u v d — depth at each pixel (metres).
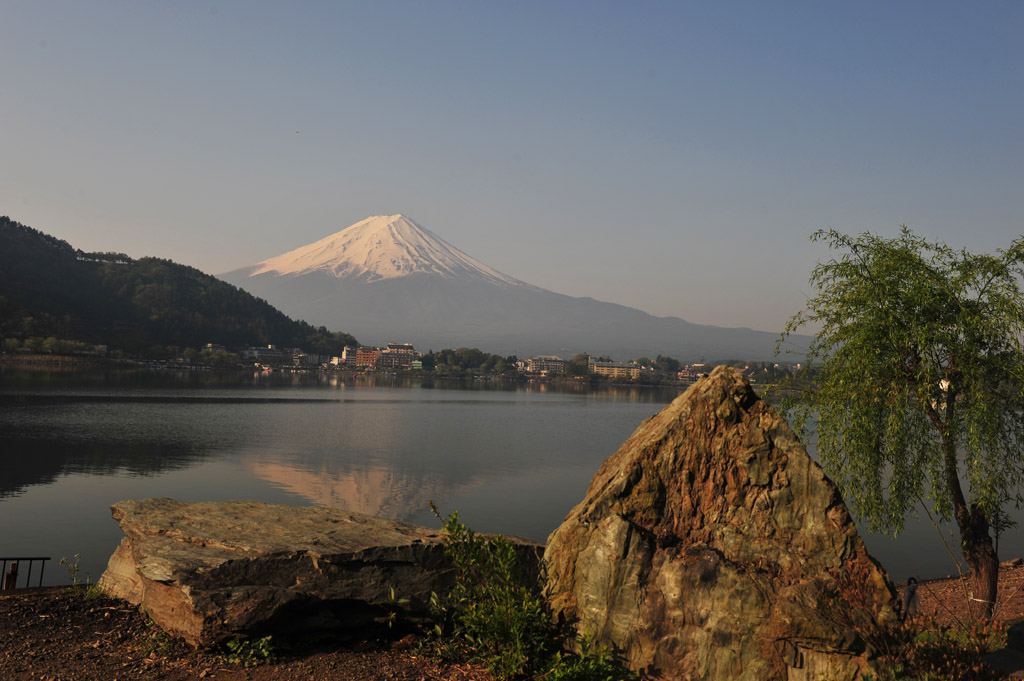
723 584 7.74
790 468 8.43
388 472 73.56
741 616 7.59
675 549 8.29
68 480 59.84
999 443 13.01
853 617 7.44
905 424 13.77
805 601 7.50
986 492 12.55
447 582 9.61
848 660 7.34
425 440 108.31
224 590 8.24
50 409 126.69
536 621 8.21
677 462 8.73
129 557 10.93
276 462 77.81
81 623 9.41
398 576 9.29
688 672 7.71
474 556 9.01
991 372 12.98
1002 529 13.23
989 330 12.51
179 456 78.75
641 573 8.19
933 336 12.76
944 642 8.14
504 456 90.25
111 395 172.25
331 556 8.95
